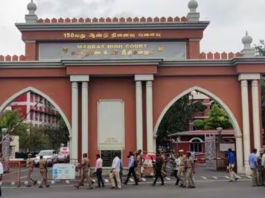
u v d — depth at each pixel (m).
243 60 23.30
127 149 23.34
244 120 23.25
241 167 23.44
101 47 24.03
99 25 23.84
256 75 23.41
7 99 23.56
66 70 23.25
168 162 27.33
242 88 23.47
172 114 39.56
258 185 18.73
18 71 23.56
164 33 24.06
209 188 17.77
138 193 16.06
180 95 23.72
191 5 24.23
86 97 23.08
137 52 24.08
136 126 23.09
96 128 23.50
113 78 23.83
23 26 23.78
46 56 24.02
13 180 22.72
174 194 15.59
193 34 24.08
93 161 23.22
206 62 23.69
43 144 56.75
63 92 23.66
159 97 23.69
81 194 16.02
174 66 23.72
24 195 15.88
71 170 20.34
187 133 43.00
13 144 46.16
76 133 22.86
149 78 23.09
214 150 29.33
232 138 34.81
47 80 23.72
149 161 22.66
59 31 24.02
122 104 23.67
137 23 23.84
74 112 22.92
